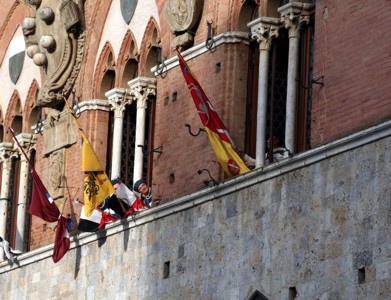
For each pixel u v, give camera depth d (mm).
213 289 34625
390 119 30594
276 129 36062
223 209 34688
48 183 43500
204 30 37719
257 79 36812
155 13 40156
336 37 32875
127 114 41625
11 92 46719
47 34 43750
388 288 29938
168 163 38250
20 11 46844
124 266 38156
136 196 38406
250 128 36750
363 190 30828
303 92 35125
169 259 36375
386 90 31344
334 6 33062
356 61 32219
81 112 42375
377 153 30656
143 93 40406
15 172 46781
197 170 37062
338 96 32562
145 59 40406
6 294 43688
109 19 42094
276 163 33031
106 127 42156
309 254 31891
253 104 36750
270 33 36062
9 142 46656
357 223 30844
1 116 47000
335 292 31078
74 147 42688
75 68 42906
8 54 46969
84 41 42750
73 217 42281
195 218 35594
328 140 32656
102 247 39250
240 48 36875
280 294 32500
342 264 31031
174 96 38500
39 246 43812
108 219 39094
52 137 43625
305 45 35250
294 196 32531
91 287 39531
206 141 36906
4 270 43875
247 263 33625
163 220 36844
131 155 41469
